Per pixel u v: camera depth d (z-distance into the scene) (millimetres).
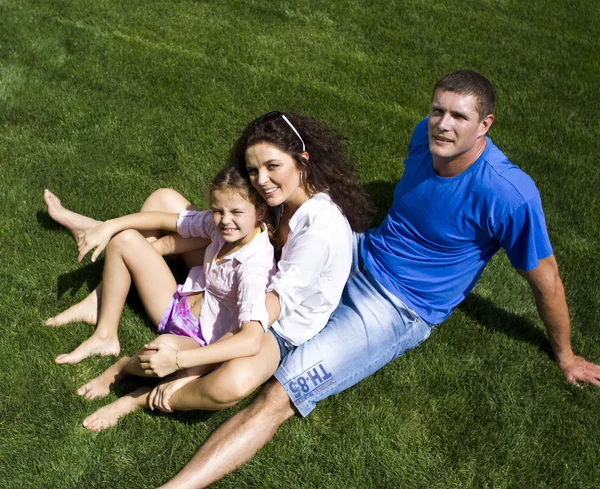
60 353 3184
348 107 5273
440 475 2879
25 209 3910
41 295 3445
